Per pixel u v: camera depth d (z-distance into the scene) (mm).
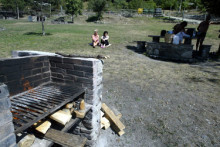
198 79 5477
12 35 12844
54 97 2439
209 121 3416
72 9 27781
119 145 2967
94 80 2672
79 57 3033
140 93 4461
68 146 2123
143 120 3494
